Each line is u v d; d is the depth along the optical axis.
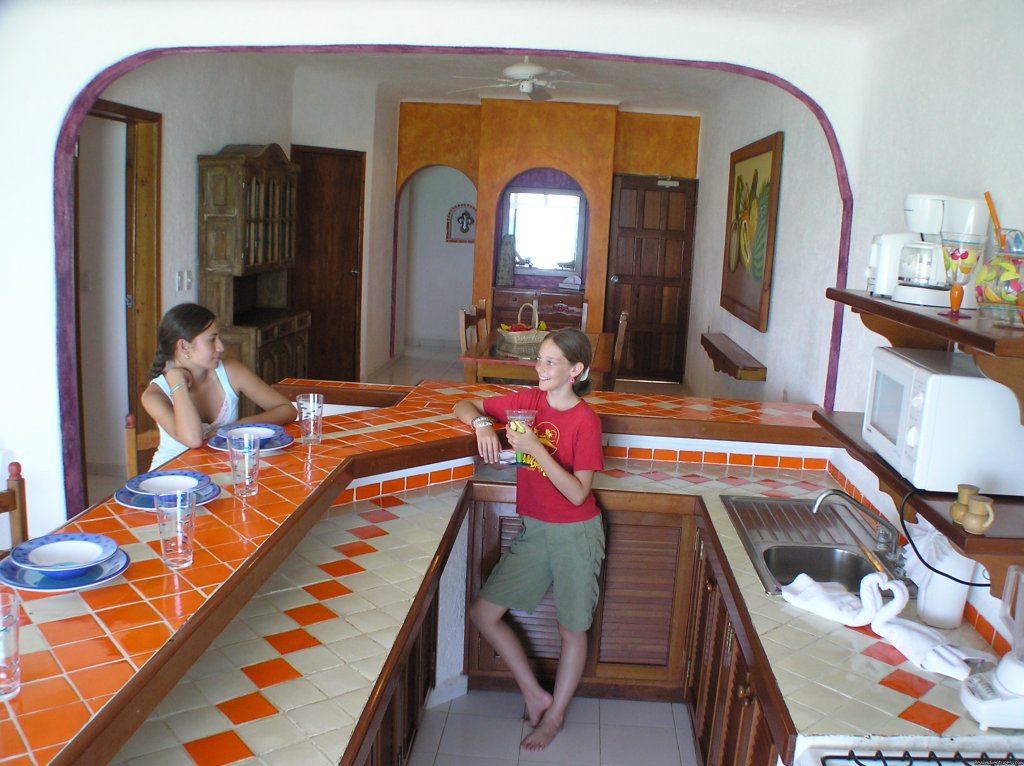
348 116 7.84
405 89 8.26
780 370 5.09
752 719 2.07
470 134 9.02
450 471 3.07
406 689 2.56
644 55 3.57
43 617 1.58
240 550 1.90
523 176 9.12
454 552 3.05
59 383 4.27
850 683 1.88
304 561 2.38
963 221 2.22
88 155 5.22
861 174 3.53
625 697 3.22
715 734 2.55
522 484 2.89
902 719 1.75
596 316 8.83
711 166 8.12
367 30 3.67
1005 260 1.75
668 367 9.23
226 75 6.16
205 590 1.71
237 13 3.72
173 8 3.77
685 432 3.40
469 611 3.09
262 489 2.31
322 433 2.94
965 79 2.61
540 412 2.85
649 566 3.11
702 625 2.88
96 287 5.34
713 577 2.73
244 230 5.86
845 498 2.61
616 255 9.03
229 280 5.90
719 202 7.64
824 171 4.40
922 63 2.96
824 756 1.66
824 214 4.35
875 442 2.21
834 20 3.37
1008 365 1.63
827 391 3.81
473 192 10.47
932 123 2.85
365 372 8.45
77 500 4.39
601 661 3.19
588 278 8.78
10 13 3.88
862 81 3.52
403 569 2.35
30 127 4.02
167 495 1.77
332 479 2.43
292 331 6.70
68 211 4.12
